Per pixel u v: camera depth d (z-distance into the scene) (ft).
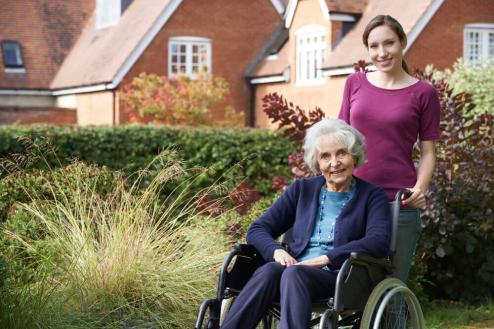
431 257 31.30
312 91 90.58
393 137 19.12
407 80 19.52
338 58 84.38
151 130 51.80
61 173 30.91
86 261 23.95
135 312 23.17
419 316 18.86
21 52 109.91
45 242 25.21
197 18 99.86
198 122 87.04
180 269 24.21
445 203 29.58
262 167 52.39
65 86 103.86
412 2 82.43
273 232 18.86
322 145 18.20
